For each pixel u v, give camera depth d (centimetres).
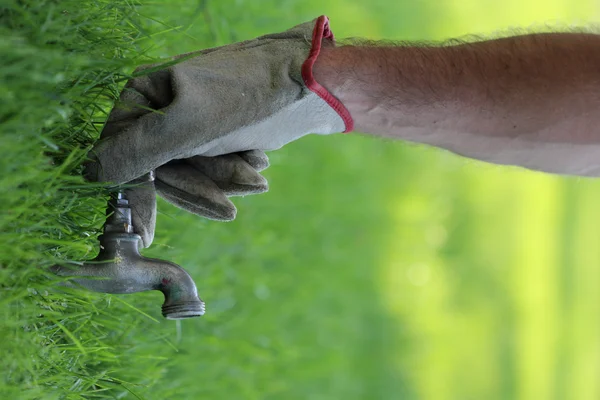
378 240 1016
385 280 1034
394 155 1084
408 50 294
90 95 274
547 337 1472
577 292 1568
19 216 246
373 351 997
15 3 237
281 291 736
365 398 961
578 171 328
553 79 298
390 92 288
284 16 663
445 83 292
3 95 226
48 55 232
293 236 776
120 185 258
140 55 292
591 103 300
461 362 1221
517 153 315
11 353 249
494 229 1380
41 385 271
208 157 274
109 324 329
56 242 250
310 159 824
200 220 507
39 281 254
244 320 625
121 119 260
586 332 1582
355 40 309
